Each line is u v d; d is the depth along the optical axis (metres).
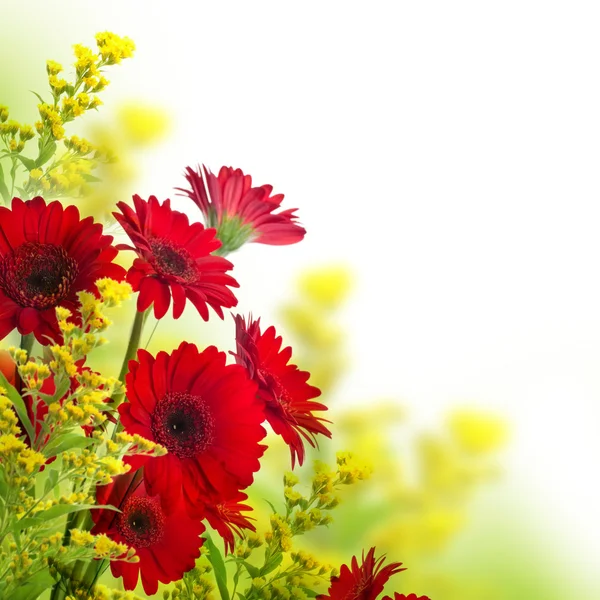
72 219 1.83
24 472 1.72
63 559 1.76
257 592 1.89
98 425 1.80
